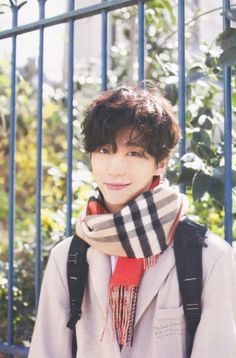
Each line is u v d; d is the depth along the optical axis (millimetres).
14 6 2705
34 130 4930
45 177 4789
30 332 3211
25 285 3371
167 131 1684
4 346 2691
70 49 2508
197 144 2502
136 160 1663
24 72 5020
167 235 1645
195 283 1623
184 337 1651
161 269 1659
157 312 1646
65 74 4914
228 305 1611
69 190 2512
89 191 3334
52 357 1840
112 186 1687
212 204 3076
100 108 1676
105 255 1734
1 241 4508
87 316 1774
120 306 1681
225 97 2096
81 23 6016
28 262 3521
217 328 1599
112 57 4918
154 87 2092
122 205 1714
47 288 1860
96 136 1674
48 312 1868
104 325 1697
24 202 4867
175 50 4023
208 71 2629
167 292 1653
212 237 1677
